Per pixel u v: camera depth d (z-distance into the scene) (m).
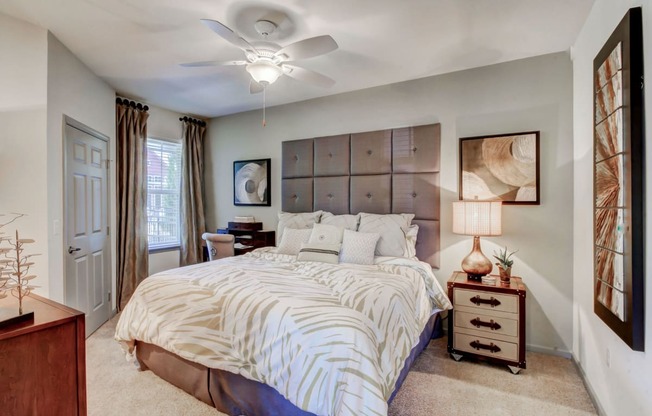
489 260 2.77
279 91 3.67
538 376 2.37
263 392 1.73
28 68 2.38
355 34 2.42
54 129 2.51
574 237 2.58
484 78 2.97
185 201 4.54
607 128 1.76
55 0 2.05
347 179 3.60
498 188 2.88
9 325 1.17
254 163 4.38
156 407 1.97
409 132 3.27
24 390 1.17
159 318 2.07
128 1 2.05
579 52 2.43
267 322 1.69
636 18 1.46
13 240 2.34
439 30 2.37
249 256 3.20
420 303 2.39
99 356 2.62
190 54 2.79
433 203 3.15
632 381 1.54
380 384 1.43
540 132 2.75
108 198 3.49
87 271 3.04
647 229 1.40
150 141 4.29
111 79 3.34
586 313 2.27
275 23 2.28
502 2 2.03
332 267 2.59
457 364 2.55
